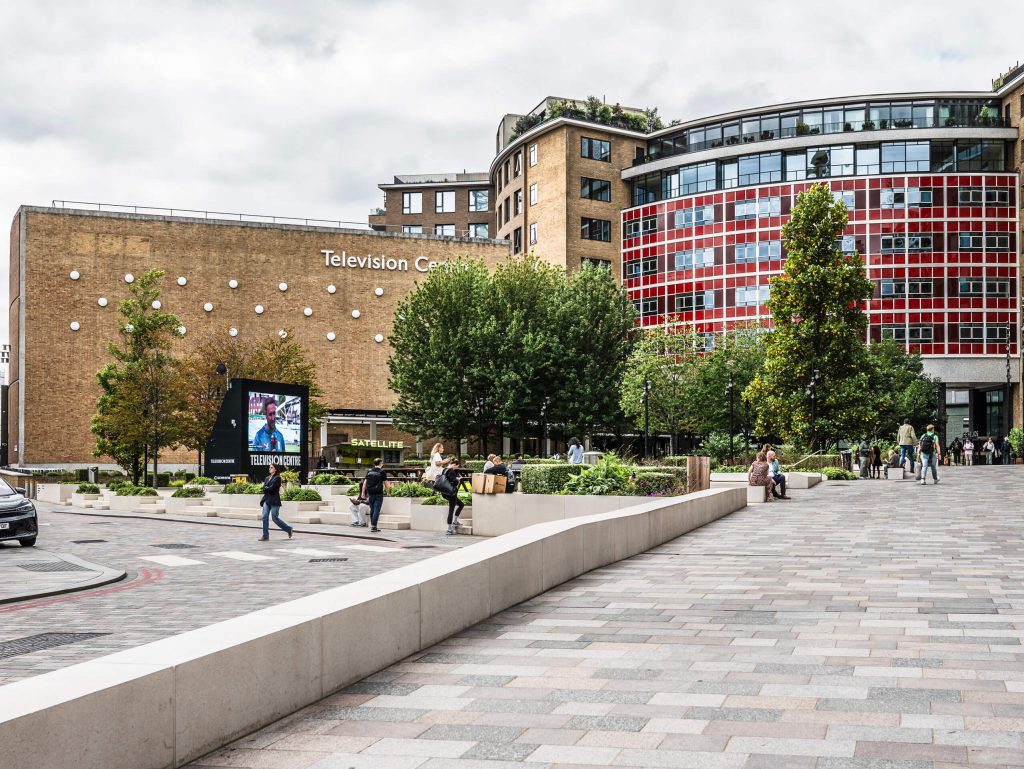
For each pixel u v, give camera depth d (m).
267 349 51.00
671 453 57.75
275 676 5.67
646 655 7.23
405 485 26.88
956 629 7.95
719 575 11.59
